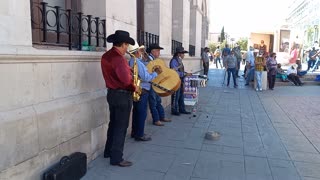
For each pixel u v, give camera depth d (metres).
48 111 3.42
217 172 4.24
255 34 24.53
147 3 8.48
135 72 4.55
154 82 5.54
